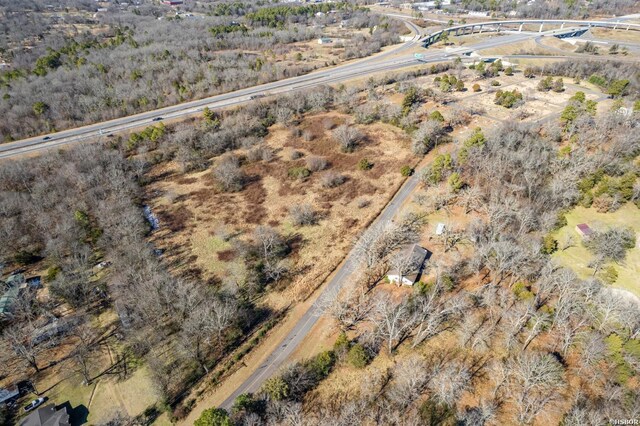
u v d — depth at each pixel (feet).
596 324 193.36
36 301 224.74
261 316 220.84
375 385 180.24
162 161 363.97
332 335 207.21
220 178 328.49
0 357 198.59
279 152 374.84
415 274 229.04
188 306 214.07
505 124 360.07
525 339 193.88
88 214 293.64
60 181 313.73
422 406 168.35
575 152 289.53
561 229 250.78
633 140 286.66
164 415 176.24
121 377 191.62
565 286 192.75
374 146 374.63
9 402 181.16
